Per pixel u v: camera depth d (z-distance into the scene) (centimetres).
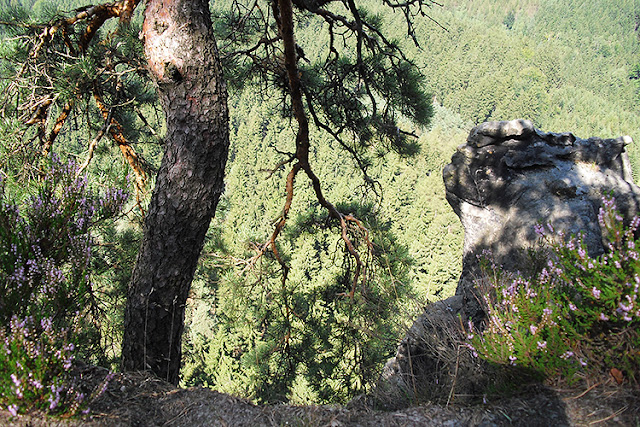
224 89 373
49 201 319
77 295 288
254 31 696
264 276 614
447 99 18150
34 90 477
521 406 256
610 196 261
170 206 364
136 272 381
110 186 392
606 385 250
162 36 352
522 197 546
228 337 1573
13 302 257
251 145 9231
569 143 551
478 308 531
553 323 258
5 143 453
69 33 521
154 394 290
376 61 608
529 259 359
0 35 502
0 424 223
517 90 19125
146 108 697
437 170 9456
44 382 237
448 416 262
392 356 685
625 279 240
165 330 380
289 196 502
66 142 562
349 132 696
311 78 618
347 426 261
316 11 487
